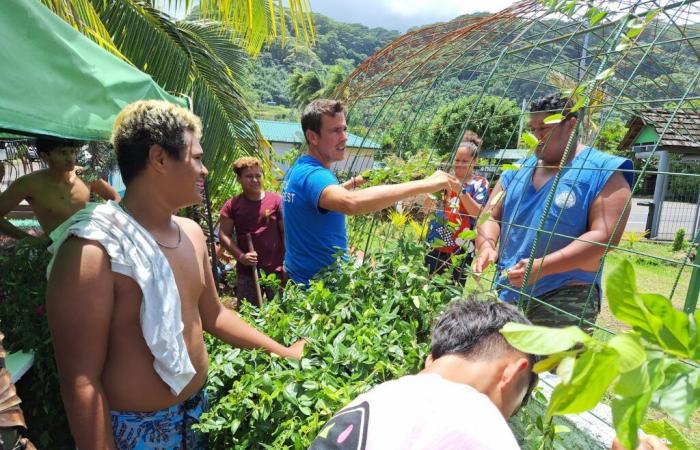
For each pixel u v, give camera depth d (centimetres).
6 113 175
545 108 206
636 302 41
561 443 173
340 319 191
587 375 38
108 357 143
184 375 150
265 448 155
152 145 145
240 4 423
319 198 235
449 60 301
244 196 410
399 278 198
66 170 371
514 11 218
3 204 362
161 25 552
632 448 38
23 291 270
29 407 283
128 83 268
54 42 206
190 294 161
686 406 37
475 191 347
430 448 86
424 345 169
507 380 104
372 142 382
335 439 95
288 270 275
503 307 116
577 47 212
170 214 157
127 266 136
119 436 151
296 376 161
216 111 591
